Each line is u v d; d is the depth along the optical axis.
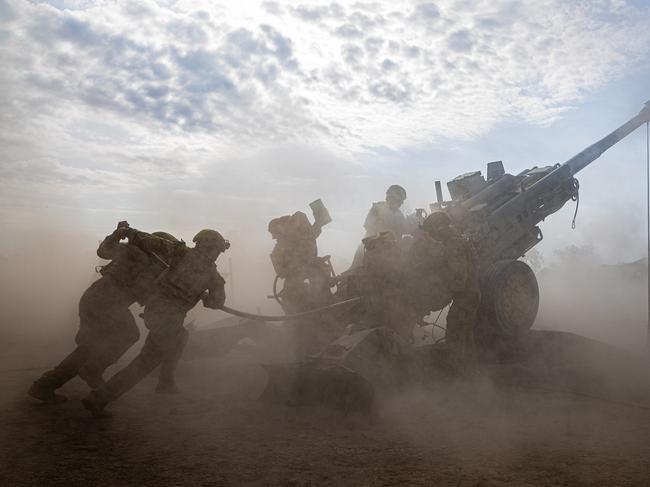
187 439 5.11
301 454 4.66
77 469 4.32
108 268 6.80
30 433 5.32
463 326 7.78
